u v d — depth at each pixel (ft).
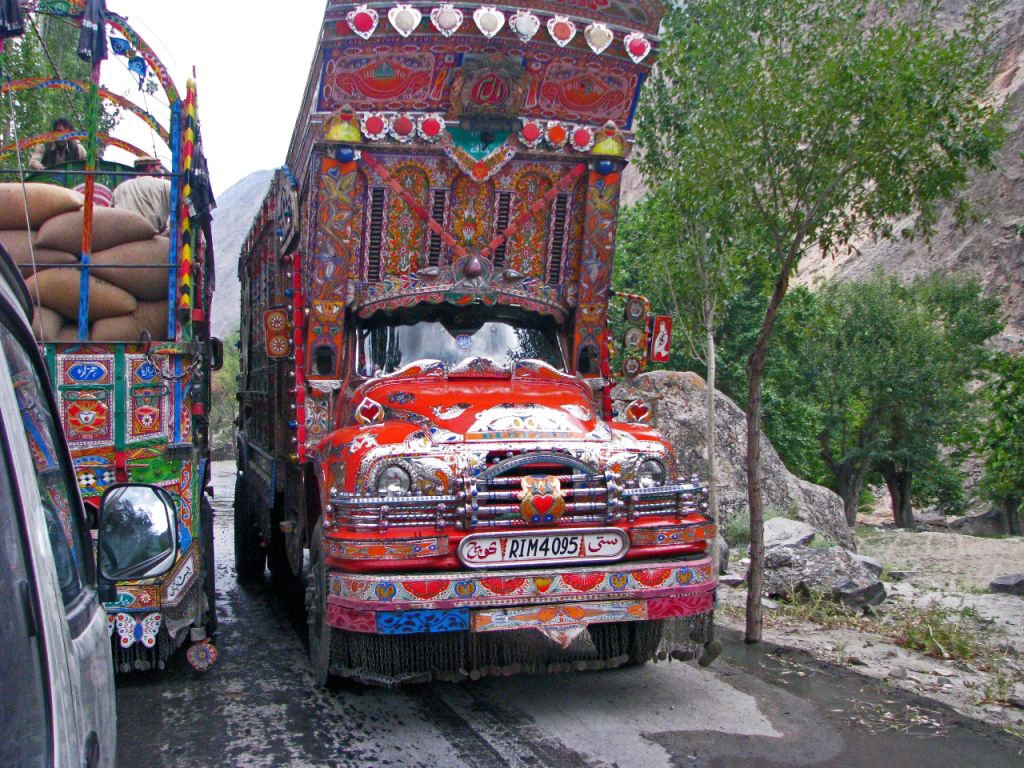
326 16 19.22
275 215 27.20
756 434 22.49
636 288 58.80
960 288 99.71
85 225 17.79
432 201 21.43
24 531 5.96
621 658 18.03
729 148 20.71
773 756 15.10
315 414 21.02
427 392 18.85
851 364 90.58
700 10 22.50
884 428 95.30
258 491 30.58
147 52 18.52
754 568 22.26
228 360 123.34
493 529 16.19
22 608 5.64
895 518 100.83
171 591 17.54
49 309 18.06
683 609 16.65
